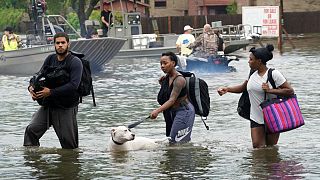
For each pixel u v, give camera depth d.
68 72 18.66
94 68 47.38
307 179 15.21
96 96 32.34
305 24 101.94
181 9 123.00
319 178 15.29
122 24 59.28
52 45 45.34
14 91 35.50
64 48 18.56
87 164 17.22
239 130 22.02
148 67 49.00
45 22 49.50
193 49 44.34
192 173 16.05
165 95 19.52
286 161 17.11
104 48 46.66
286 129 18.09
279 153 18.06
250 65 18.34
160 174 15.98
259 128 18.58
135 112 26.78
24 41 56.25
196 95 19.59
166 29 97.69
